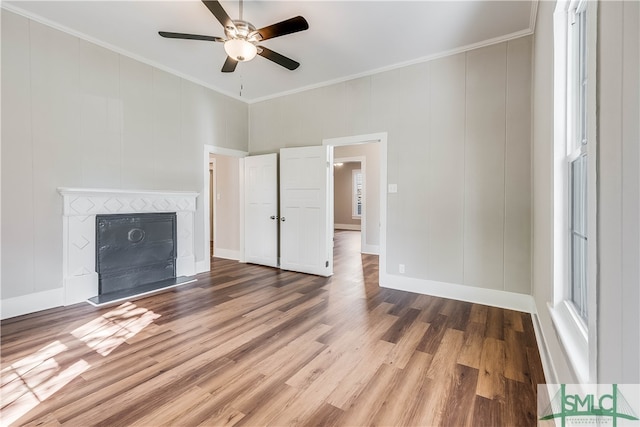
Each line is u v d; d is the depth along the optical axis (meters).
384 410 1.58
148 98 3.78
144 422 1.49
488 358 2.10
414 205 3.63
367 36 3.12
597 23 0.89
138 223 3.61
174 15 2.83
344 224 11.68
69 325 2.60
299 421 1.50
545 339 1.94
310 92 4.49
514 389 1.75
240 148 5.08
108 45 3.36
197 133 4.38
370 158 6.32
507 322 2.73
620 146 0.73
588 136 0.96
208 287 3.77
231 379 1.85
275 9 2.71
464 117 3.31
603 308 0.83
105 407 1.59
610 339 0.79
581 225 1.53
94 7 2.71
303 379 1.85
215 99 4.62
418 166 3.60
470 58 3.28
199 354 2.14
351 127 4.11
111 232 3.37
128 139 3.59
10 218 2.74
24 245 2.82
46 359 2.06
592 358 0.90
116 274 3.42
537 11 2.52
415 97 3.61
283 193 4.71
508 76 3.08
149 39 3.27
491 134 3.17
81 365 1.99
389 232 3.81
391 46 3.31
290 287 3.80
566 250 1.66
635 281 0.65
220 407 1.60
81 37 3.17
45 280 2.95
